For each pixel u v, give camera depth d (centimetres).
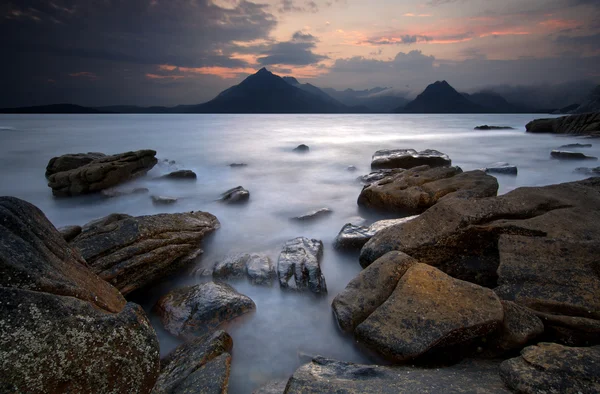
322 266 813
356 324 512
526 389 312
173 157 2709
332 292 700
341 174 2012
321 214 1166
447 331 423
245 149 3203
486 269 629
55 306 294
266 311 633
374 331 454
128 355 315
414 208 1012
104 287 427
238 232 1053
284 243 924
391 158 1884
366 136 4588
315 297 654
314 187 1691
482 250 655
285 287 669
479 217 668
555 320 439
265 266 745
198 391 372
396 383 348
